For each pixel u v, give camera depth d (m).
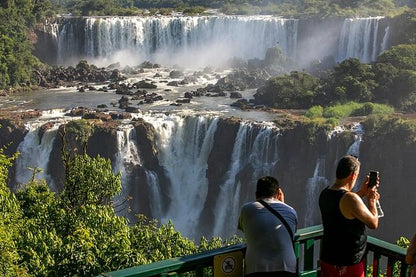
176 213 60.28
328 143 54.28
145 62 94.56
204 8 124.00
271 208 8.59
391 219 52.38
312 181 54.72
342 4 101.44
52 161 58.75
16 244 19.19
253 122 58.53
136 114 63.69
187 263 8.13
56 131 59.22
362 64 67.94
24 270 16.97
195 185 60.59
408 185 51.59
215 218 59.12
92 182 24.62
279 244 8.38
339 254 8.58
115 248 18.36
